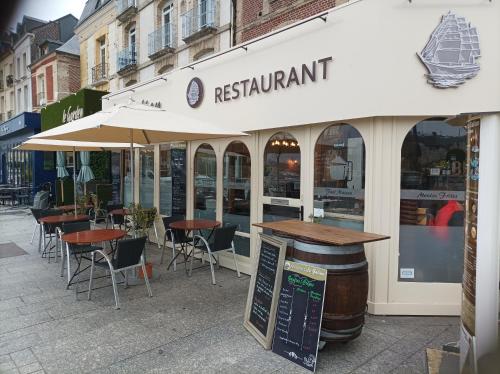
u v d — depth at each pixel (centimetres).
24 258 634
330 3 693
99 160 1075
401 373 287
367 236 310
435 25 364
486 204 217
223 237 515
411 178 399
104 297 446
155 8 1243
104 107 904
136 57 1369
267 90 493
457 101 365
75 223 546
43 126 1238
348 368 294
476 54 360
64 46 1655
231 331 355
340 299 300
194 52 1089
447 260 401
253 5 865
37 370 288
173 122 439
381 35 375
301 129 472
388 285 400
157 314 396
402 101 373
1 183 1930
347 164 429
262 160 527
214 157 612
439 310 397
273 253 337
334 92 413
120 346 326
